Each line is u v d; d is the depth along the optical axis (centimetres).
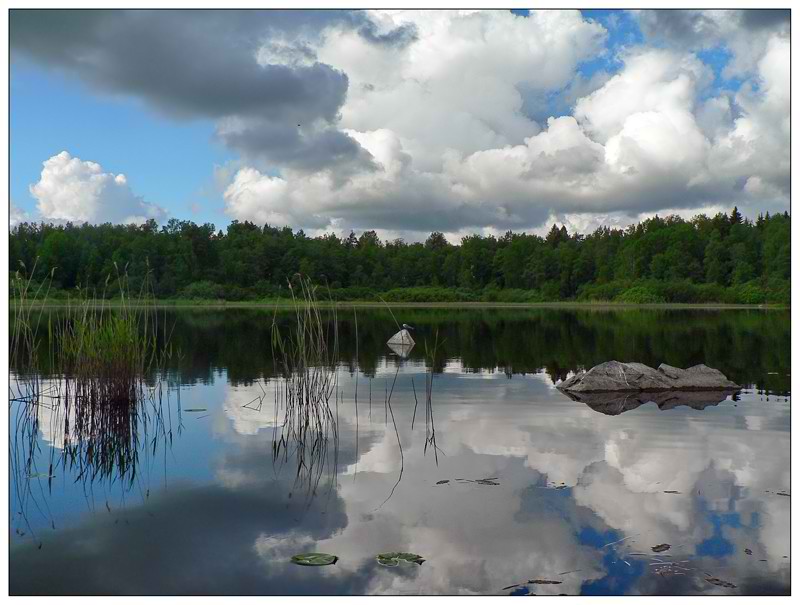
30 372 1278
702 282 8475
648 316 4400
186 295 6988
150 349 1780
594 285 9412
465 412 935
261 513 527
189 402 1020
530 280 10106
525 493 570
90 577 417
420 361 1593
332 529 492
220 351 1789
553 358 1647
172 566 433
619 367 1155
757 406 970
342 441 767
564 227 12362
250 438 788
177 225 8162
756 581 406
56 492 588
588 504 541
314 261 8819
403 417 904
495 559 439
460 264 10556
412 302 9212
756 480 602
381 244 11538
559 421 869
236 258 8462
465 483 600
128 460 693
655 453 698
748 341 2094
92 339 927
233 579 412
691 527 489
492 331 2758
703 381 1141
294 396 991
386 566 430
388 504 545
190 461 686
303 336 882
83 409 895
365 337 2412
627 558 438
